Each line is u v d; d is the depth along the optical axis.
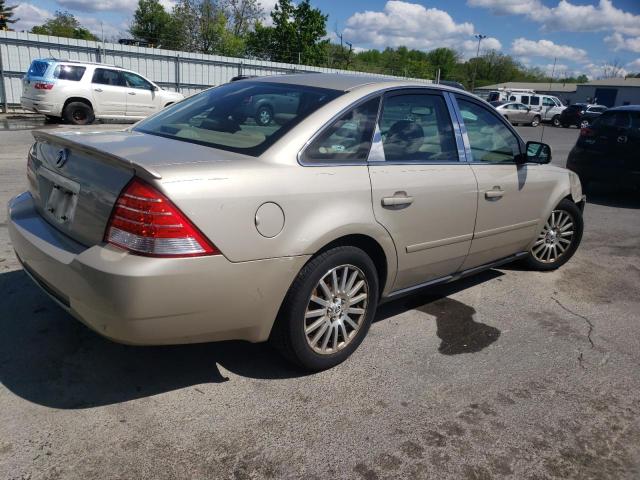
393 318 4.07
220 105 3.52
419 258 3.60
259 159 2.81
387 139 3.39
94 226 2.59
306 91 3.37
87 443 2.50
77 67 15.77
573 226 5.35
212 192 2.52
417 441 2.68
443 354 3.56
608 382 3.35
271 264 2.73
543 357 3.62
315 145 3.00
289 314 2.93
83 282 2.48
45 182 3.09
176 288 2.46
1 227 5.43
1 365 3.05
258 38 53.41
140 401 2.84
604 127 9.18
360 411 2.88
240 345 3.46
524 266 5.40
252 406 2.86
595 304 4.61
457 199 3.74
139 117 17.02
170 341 2.62
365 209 3.11
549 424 2.89
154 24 53.25
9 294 3.88
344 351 3.30
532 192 4.56
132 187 2.45
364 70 50.28
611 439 2.80
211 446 2.54
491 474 2.49
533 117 33.69
